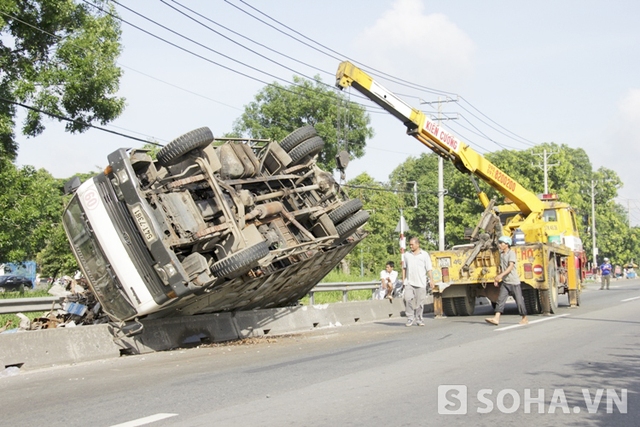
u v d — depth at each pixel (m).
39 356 10.05
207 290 11.22
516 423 6.00
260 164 12.92
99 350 10.88
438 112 36.53
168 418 6.26
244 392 7.43
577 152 89.69
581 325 13.91
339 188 14.23
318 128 34.97
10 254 20.98
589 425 5.95
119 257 10.80
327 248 13.68
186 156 10.91
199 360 10.34
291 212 12.72
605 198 90.44
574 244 21.28
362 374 8.42
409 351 10.52
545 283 16.02
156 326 11.96
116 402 7.14
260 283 12.62
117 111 22.92
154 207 10.59
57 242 22.88
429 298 22.31
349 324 17.44
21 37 21.67
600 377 8.02
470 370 8.56
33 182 21.39
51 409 6.95
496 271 16.50
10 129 21.56
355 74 15.90
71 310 12.55
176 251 10.94
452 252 16.88
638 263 105.19
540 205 19.31
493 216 16.62
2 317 14.23
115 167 10.45
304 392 7.34
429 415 6.25
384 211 49.03
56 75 21.66
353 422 6.01
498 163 54.06
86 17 22.64
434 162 76.44
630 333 12.37
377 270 44.84
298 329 15.57
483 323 15.11
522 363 9.03
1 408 7.15
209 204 11.40
